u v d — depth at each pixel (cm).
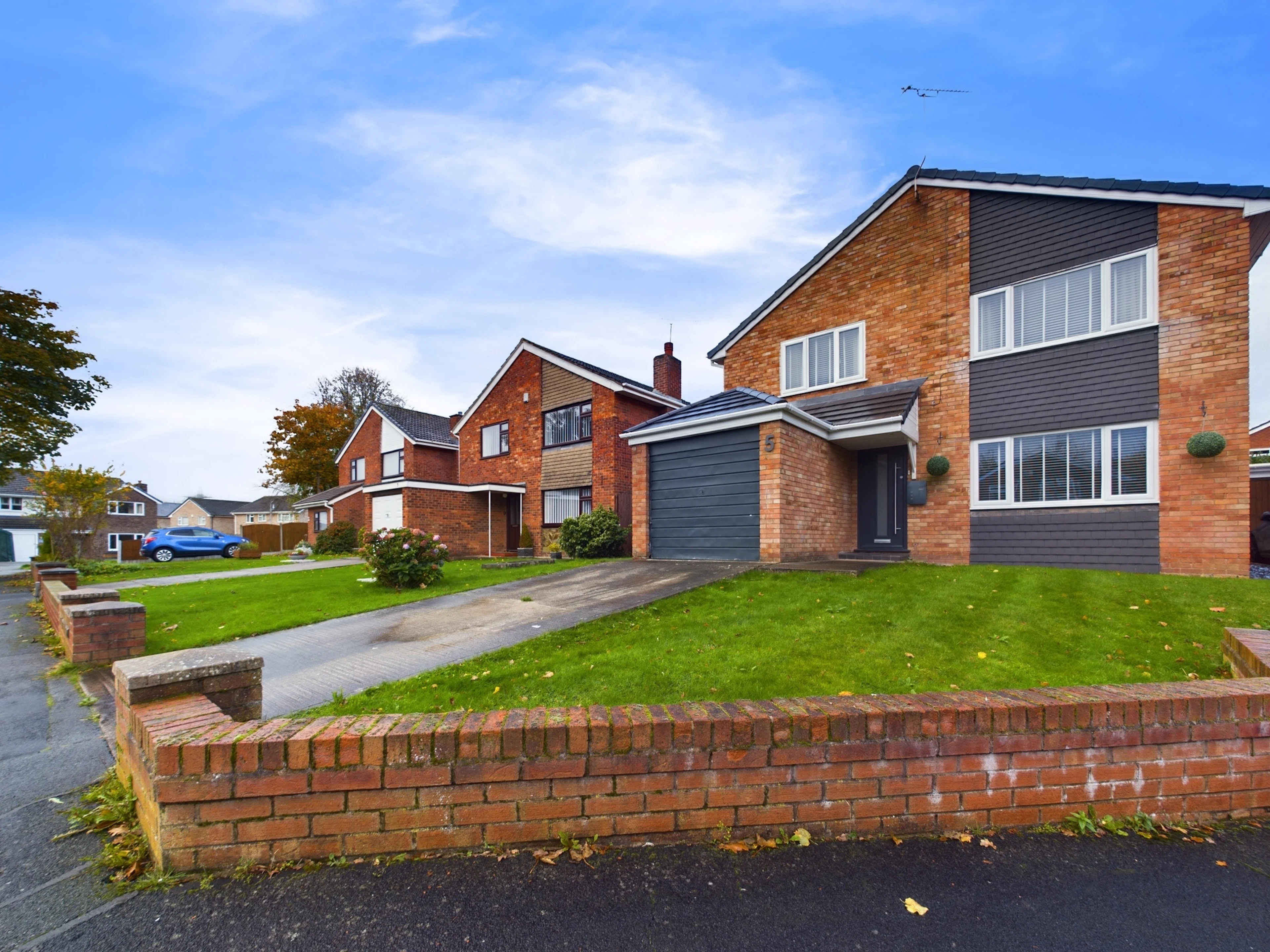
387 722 248
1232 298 855
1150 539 906
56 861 245
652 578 916
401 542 1034
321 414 3947
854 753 249
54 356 1750
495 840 235
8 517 4038
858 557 1185
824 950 189
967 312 1105
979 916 205
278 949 189
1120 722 264
